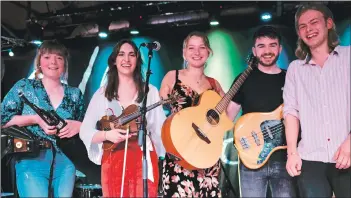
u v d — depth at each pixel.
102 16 5.88
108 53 6.20
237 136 3.76
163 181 3.72
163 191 3.71
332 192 3.15
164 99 3.60
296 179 3.61
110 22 5.91
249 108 3.86
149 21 5.80
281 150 3.71
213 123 3.74
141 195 3.52
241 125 3.78
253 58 3.95
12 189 4.38
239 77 3.89
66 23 5.98
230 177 4.93
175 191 3.67
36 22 5.97
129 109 3.61
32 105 3.75
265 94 3.84
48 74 3.94
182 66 5.85
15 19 6.14
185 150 3.62
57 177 3.79
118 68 3.77
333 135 3.15
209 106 3.78
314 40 3.34
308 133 3.20
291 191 3.64
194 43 3.96
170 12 5.71
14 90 3.87
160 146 3.75
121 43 3.82
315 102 3.22
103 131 3.59
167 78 3.93
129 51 3.79
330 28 3.40
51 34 6.04
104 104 3.73
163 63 5.89
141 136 3.19
